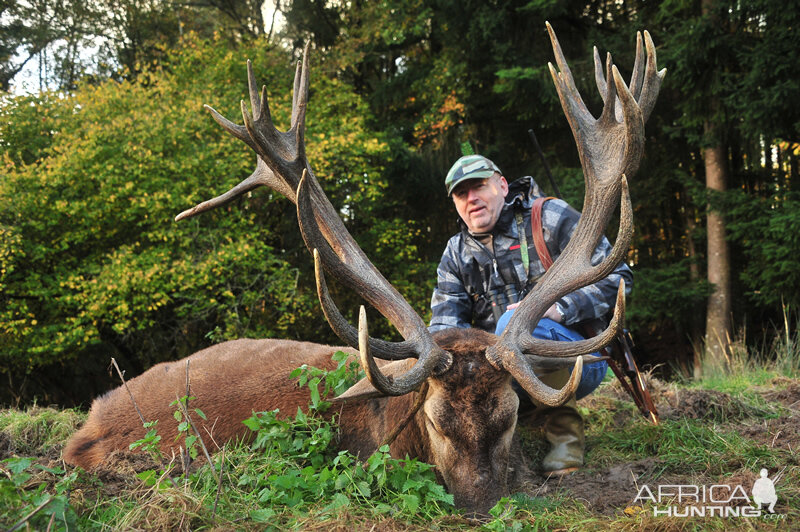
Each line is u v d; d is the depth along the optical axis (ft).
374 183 43.65
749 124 33.53
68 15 64.13
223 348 12.01
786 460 10.12
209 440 10.20
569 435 11.34
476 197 11.93
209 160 39.22
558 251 11.77
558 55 10.83
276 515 7.42
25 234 37.45
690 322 41.93
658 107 43.14
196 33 49.03
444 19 46.21
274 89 48.70
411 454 9.23
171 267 37.29
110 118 39.22
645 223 47.24
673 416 13.23
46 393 45.70
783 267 31.53
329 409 10.00
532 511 8.53
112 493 7.77
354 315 45.32
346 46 54.13
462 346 8.82
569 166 46.68
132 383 11.58
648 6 44.06
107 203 36.65
